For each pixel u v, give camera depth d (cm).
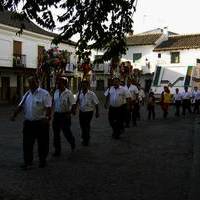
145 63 3972
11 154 821
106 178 623
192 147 935
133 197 522
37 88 683
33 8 514
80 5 549
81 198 515
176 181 607
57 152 804
